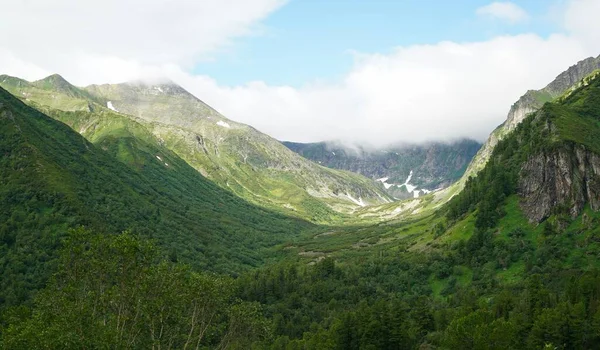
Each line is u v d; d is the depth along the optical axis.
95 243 107.06
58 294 103.06
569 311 155.62
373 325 178.38
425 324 196.75
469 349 151.38
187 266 118.56
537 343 150.62
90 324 97.38
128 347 98.56
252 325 137.62
